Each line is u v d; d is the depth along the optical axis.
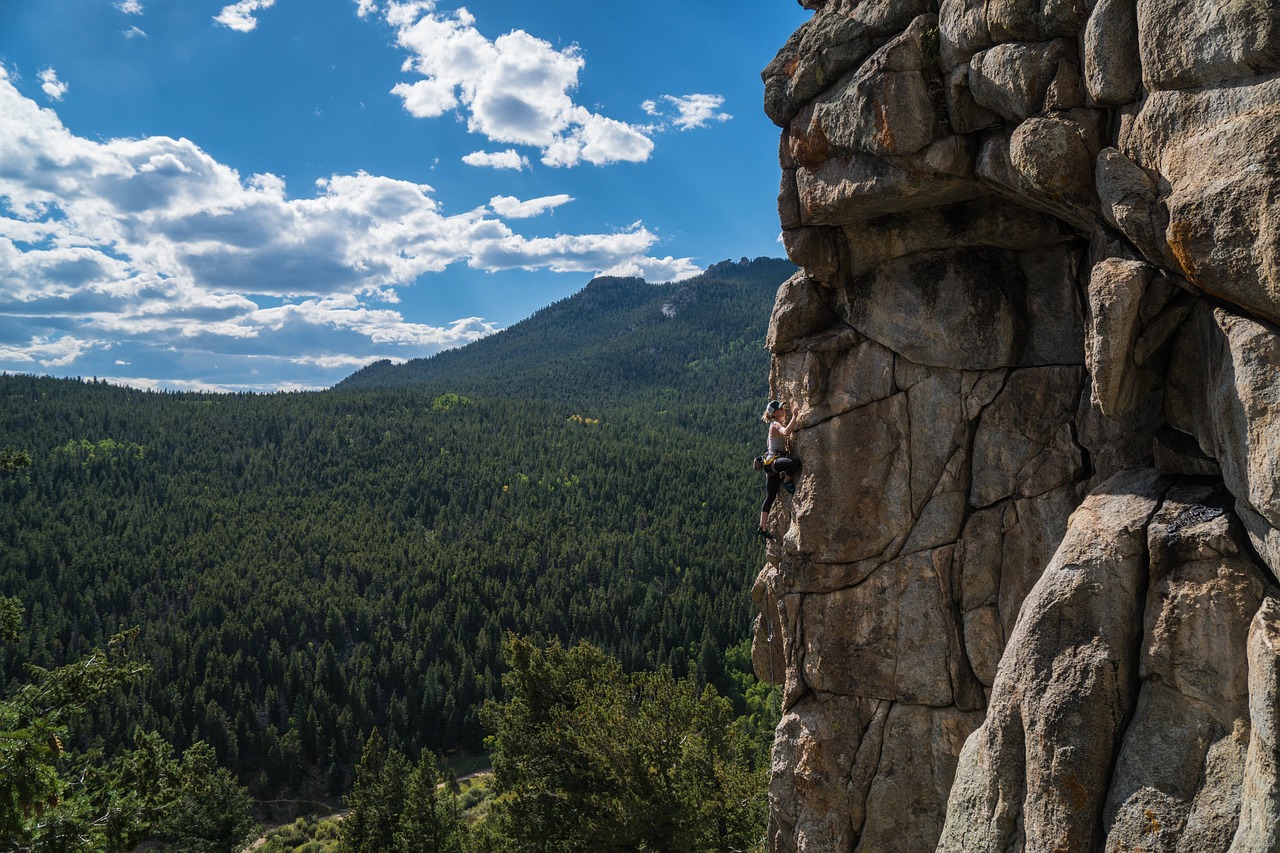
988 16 7.65
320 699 100.88
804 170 10.48
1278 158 5.15
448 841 39.19
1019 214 9.87
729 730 26.91
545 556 153.50
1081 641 6.63
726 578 130.12
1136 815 5.88
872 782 10.89
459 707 104.38
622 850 22.48
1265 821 5.04
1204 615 6.01
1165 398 7.30
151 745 17.67
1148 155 6.54
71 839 14.28
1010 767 6.90
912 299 10.77
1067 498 9.65
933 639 10.60
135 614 128.75
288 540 165.00
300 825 82.75
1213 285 5.83
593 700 24.78
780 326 11.69
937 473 10.65
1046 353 10.12
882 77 8.66
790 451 11.81
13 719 14.68
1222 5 5.42
